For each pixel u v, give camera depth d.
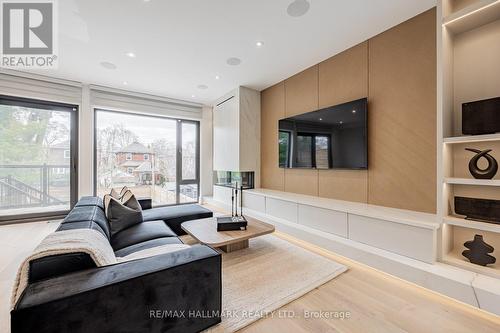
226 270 2.13
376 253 2.14
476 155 1.76
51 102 3.87
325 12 2.28
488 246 1.73
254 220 2.80
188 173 5.52
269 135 4.48
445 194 1.91
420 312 1.54
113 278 1.06
